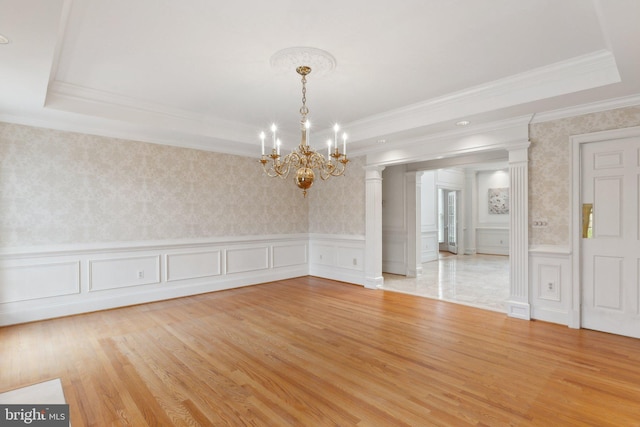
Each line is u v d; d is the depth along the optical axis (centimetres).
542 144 388
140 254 475
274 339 340
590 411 215
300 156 327
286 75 331
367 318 407
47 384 250
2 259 378
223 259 561
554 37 263
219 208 556
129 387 246
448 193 1095
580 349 312
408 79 342
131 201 468
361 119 480
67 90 361
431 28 249
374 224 567
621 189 346
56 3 184
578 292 366
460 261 893
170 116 442
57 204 412
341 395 235
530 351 308
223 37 262
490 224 1045
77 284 424
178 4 220
